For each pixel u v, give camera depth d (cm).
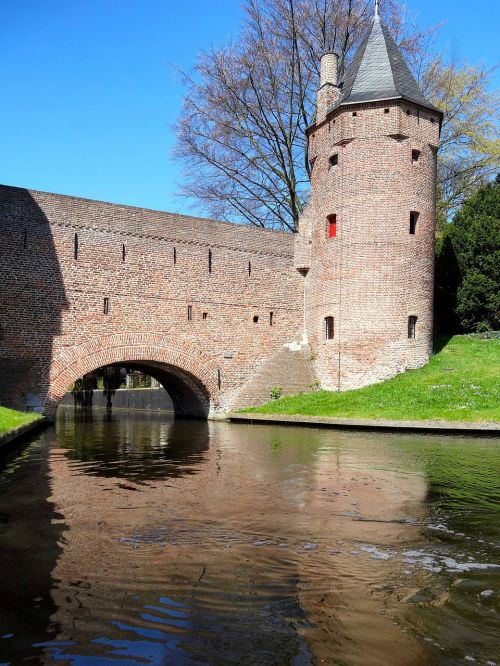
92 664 378
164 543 623
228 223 2447
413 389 2091
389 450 1335
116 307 2150
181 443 1529
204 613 453
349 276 2373
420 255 2400
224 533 662
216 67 3250
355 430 1816
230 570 543
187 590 496
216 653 394
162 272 2264
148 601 474
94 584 508
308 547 611
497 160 3303
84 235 2097
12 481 973
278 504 802
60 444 1519
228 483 951
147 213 2245
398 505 796
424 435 1652
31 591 492
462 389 1989
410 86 2464
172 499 832
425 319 2411
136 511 762
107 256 2142
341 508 780
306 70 3269
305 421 2030
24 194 1988
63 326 2034
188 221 2342
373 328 2333
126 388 3822
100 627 429
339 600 477
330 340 2447
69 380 2034
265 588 502
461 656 391
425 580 520
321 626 432
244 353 2448
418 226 2400
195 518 727
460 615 450
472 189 3478
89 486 929
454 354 2491
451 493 870
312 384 2525
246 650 398
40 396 1973
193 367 2323
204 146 3394
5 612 452
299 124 3362
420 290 2395
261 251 2527
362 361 2339
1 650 395
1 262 1927
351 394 2234
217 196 3500
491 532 668
